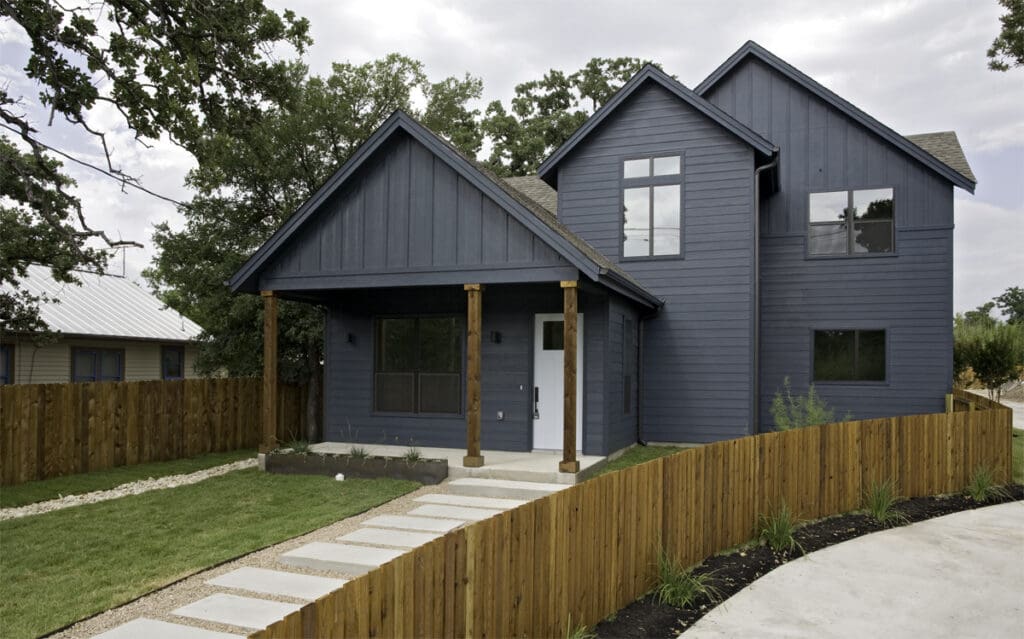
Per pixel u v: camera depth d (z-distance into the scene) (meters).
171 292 25.12
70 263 11.78
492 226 10.38
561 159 14.39
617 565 5.71
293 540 7.31
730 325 13.46
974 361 20.50
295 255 11.54
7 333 15.75
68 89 10.14
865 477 9.61
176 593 5.78
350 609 3.23
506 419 12.09
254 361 17.45
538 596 4.74
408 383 12.77
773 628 5.41
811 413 12.22
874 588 6.38
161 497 9.44
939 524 8.87
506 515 4.46
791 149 14.87
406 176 10.95
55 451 11.62
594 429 11.55
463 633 4.05
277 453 11.28
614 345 12.02
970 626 5.50
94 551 7.01
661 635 5.24
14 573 6.37
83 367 18.95
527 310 12.05
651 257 13.91
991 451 11.24
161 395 13.72
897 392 14.14
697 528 6.97
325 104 17.61
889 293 14.23
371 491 9.48
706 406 13.56
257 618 5.18
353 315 13.13
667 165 13.88
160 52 10.39
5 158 10.49
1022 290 62.66
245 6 11.91
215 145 11.16
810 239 14.72
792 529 8.19
